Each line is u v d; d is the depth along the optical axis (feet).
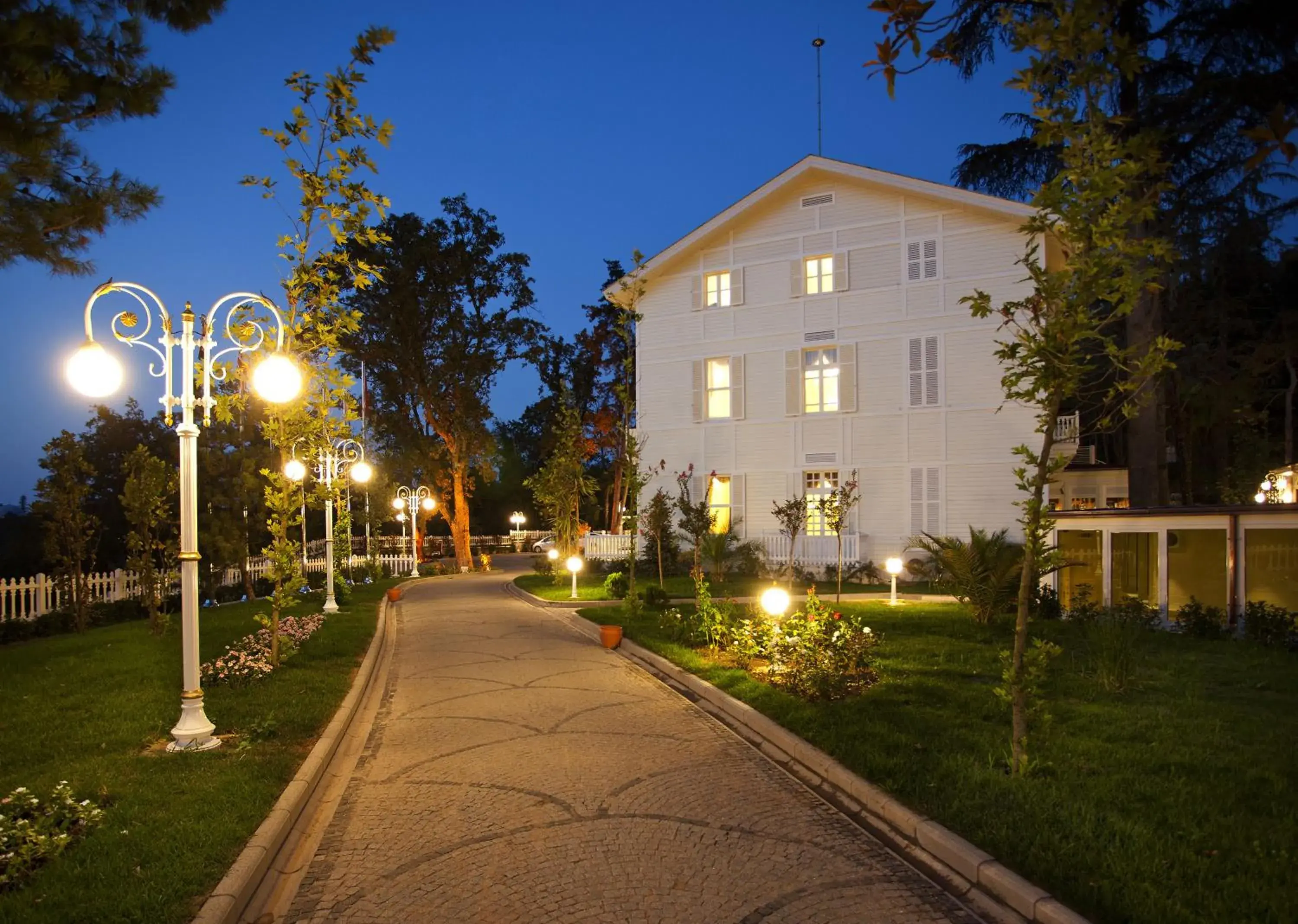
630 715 28.04
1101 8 16.94
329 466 62.95
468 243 134.51
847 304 81.41
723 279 88.48
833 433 81.56
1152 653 36.17
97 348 21.70
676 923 13.50
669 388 90.22
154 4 29.86
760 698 28.04
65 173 31.01
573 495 85.51
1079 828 15.92
